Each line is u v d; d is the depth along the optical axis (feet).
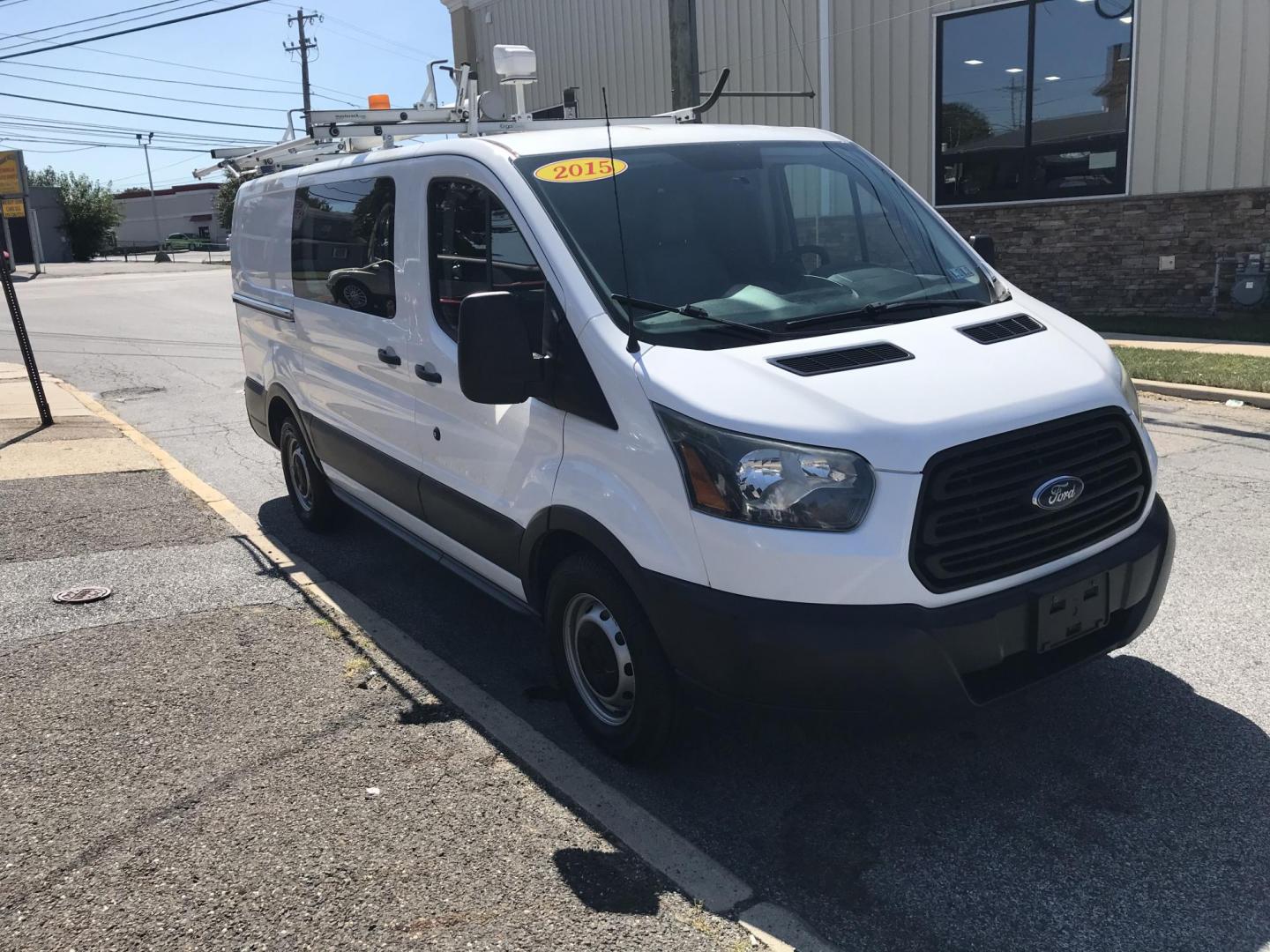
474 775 11.63
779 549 9.46
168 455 27.37
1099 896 9.48
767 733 12.50
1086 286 44.80
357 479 17.52
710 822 10.80
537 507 11.95
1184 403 29.81
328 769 11.77
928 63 46.98
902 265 13.26
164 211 301.43
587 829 10.58
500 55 17.38
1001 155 46.01
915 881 9.77
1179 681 13.42
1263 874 9.68
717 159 13.47
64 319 69.97
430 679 14.10
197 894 9.61
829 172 14.15
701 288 11.84
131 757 12.05
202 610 16.55
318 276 17.90
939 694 9.61
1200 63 40.01
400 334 14.96
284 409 20.65
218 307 77.61
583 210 12.16
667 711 10.95
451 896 9.52
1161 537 11.29
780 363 10.35
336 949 8.85
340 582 18.19
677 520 10.06
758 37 52.80
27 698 13.57
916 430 9.50
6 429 30.40
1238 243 40.70
